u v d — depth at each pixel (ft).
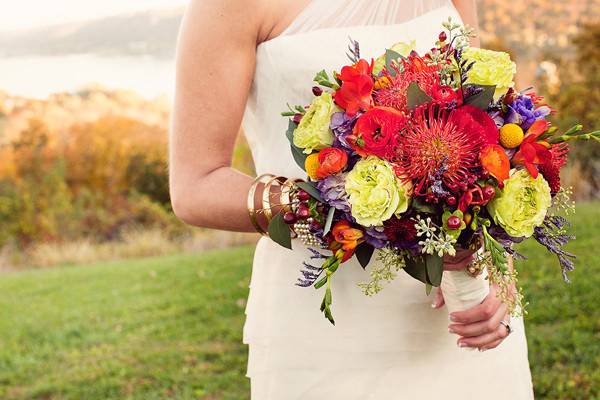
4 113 32.45
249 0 5.35
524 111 4.99
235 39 5.36
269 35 5.55
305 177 5.65
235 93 5.42
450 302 5.76
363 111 4.86
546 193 4.94
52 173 31.14
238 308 20.07
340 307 5.83
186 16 5.49
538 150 4.96
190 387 15.38
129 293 22.43
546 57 30.37
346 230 4.91
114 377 16.34
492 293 5.75
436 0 6.09
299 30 5.56
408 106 4.83
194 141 5.41
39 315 21.16
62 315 20.97
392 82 4.97
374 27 5.71
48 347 18.65
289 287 5.87
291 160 5.69
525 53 30.68
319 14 5.58
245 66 5.45
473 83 5.04
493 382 6.27
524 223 4.89
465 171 4.79
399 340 5.89
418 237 4.94
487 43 30.71
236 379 15.71
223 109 5.40
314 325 5.85
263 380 6.06
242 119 5.88
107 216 31.07
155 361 16.98
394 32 5.76
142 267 25.36
